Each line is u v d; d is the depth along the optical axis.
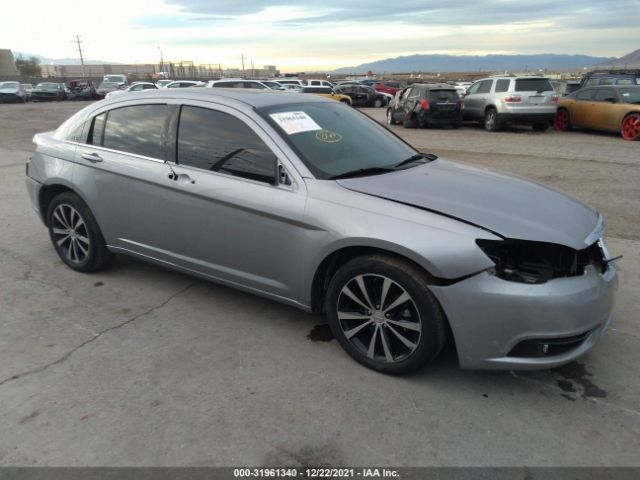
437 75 114.94
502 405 2.92
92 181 4.31
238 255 3.62
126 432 2.69
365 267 3.06
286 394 3.01
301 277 3.35
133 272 4.78
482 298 2.76
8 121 20.92
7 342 3.55
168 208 3.88
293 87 28.98
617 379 3.17
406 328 3.03
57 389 3.04
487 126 16.80
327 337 3.65
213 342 3.58
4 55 99.00
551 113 15.84
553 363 2.81
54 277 4.66
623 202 7.18
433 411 2.87
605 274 3.06
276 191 3.37
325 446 2.61
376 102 31.30
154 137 4.02
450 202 3.09
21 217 6.56
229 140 3.66
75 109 28.70
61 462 2.50
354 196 3.16
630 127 14.02
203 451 2.57
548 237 2.83
